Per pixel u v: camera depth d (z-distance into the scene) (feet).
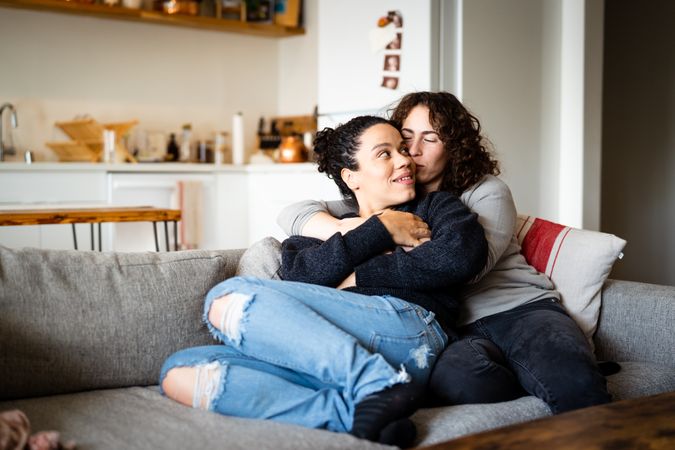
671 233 16.39
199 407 4.97
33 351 5.32
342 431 4.68
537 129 13.23
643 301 6.58
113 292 5.69
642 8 16.62
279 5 18.61
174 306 5.86
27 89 15.78
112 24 16.76
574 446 3.72
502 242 6.29
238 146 17.56
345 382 4.80
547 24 13.23
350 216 6.75
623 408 4.40
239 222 16.83
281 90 19.57
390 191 6.33
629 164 17.01
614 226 17.30
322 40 14.32
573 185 12.82
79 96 16.43
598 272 6.70
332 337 4.86
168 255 6.18
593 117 12.83
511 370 5.88
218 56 18.43
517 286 6.58
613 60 17.19
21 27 15.64
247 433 4.41
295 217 6.68
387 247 5.94
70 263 5.69
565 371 5.37
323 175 14.83
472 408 5.16
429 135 6.56
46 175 14.24
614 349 6.72
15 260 5.47
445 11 12.28
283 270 6.09
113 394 5.41
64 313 5.46
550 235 7.11
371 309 5.40
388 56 13.01
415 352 5.40
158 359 5.75
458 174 6.59
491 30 12.48
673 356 6.33
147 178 15.42
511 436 3.90
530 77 13.08
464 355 5.53
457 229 5.75
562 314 6.27
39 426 4.63
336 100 14.10
